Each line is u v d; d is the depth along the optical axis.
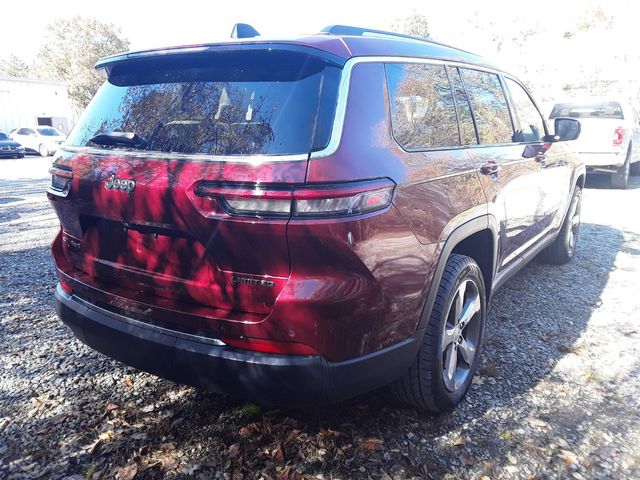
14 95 30.14
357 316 2.11
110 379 3.16
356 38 2.44
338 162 2.04
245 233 1.98
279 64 2.26
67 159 2.63
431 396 2.66
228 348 2.13
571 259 5.78
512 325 4.01
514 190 3.53
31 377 3.17
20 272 5.29
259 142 2.07
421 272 2.39
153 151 2.29
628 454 2.52
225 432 2.64
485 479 2.35
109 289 2.52
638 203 9.27
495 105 3.58
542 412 2.86
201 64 2.43
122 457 2.45
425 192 2.44
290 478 2.33
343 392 2.16
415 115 2.63
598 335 3.84
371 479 2.33
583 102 11.10
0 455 2.46
